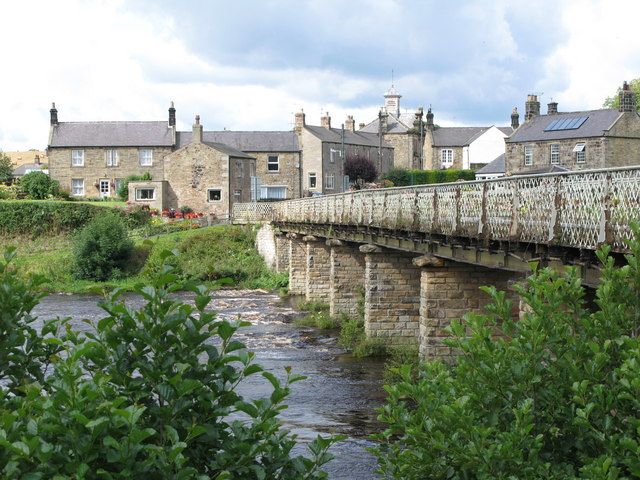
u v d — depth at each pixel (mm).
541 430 8609
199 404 7910
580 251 13961
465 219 20047
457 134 105625
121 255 55969
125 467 7027
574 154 69500
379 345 28891
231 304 44906
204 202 77812
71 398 7254
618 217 12750
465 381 9047
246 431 7938
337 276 36625
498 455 8109
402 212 25750
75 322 35844
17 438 7188
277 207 57500
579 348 8664
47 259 58625
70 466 6957
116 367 7805
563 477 8234
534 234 15922
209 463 8008
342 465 16516
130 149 85375
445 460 8828
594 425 8320
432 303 23734
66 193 80688
